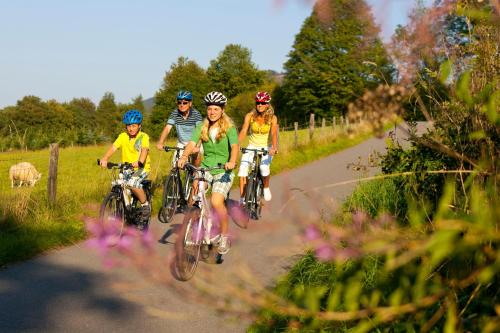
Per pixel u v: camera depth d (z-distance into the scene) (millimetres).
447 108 2188
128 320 4121
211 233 5430
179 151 8359
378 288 1716
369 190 4535
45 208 7859
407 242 1291
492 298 1690
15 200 7570
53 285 5000
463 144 2324
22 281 5137
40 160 26500
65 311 4328
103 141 49281
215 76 90625
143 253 1791
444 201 1243
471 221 1156
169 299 4480
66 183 11844
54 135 41906
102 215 6414
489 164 1491
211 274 1693
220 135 5496
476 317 1683
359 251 1365
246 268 1644
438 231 1159
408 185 3891
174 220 8172
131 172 6926
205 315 4180
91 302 4516
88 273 5355
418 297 1514
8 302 4543
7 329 3967
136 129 6977
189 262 4988
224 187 5535
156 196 9961
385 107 1299
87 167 22125
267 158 7793
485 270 1267
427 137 2367
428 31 1251
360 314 1514
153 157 21297
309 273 4152
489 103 1364
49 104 135250
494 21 1287
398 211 3955
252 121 7930
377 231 1404
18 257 5910
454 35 1396
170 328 3980
